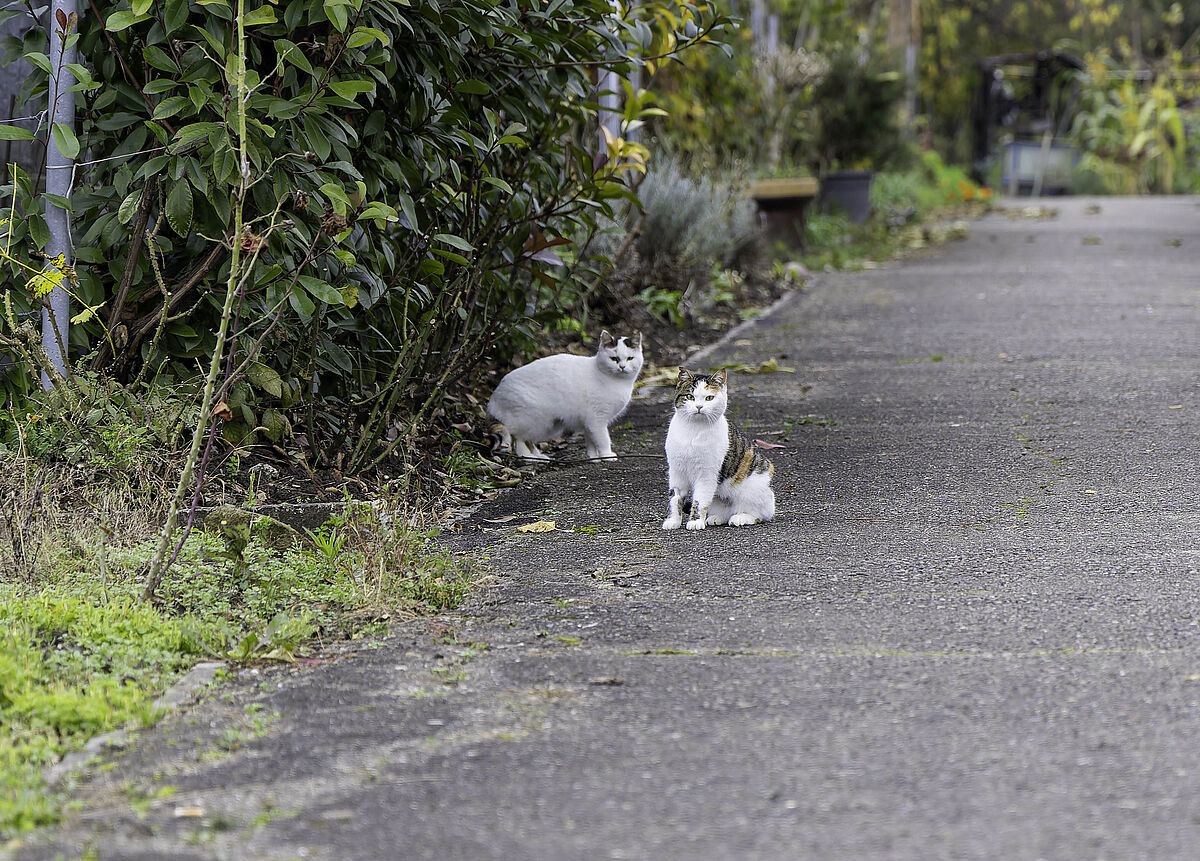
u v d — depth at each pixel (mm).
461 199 8148
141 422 6590
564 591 5516
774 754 3791
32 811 3455
